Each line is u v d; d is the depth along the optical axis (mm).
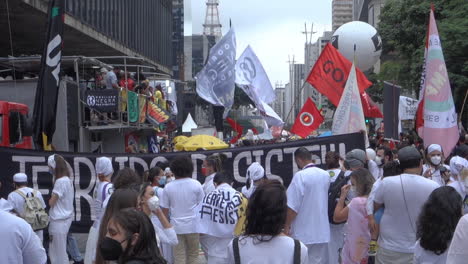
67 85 16266
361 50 19031
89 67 19594
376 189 6539
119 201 4625
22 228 4680
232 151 10664
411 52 36375
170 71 59281
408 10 34781
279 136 25891
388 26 37156
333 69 13828
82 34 29719
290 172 10531
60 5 11148
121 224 3625
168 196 8117
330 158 8164
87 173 10258
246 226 4004
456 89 27328
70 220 9461
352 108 11148
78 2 28453
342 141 10422
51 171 9555
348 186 7367
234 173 10641
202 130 30016
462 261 4191
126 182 6453
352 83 11180
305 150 7488
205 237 7703
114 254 3617
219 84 21297
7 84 16188
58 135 16016
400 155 6387
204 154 10648
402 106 22359
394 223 6340
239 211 7402
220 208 7410
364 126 11078
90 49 35406
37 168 10023
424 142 10672
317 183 7223
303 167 7492
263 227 3912
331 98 13867
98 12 32344
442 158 9477
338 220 7352
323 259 7402
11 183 9898
